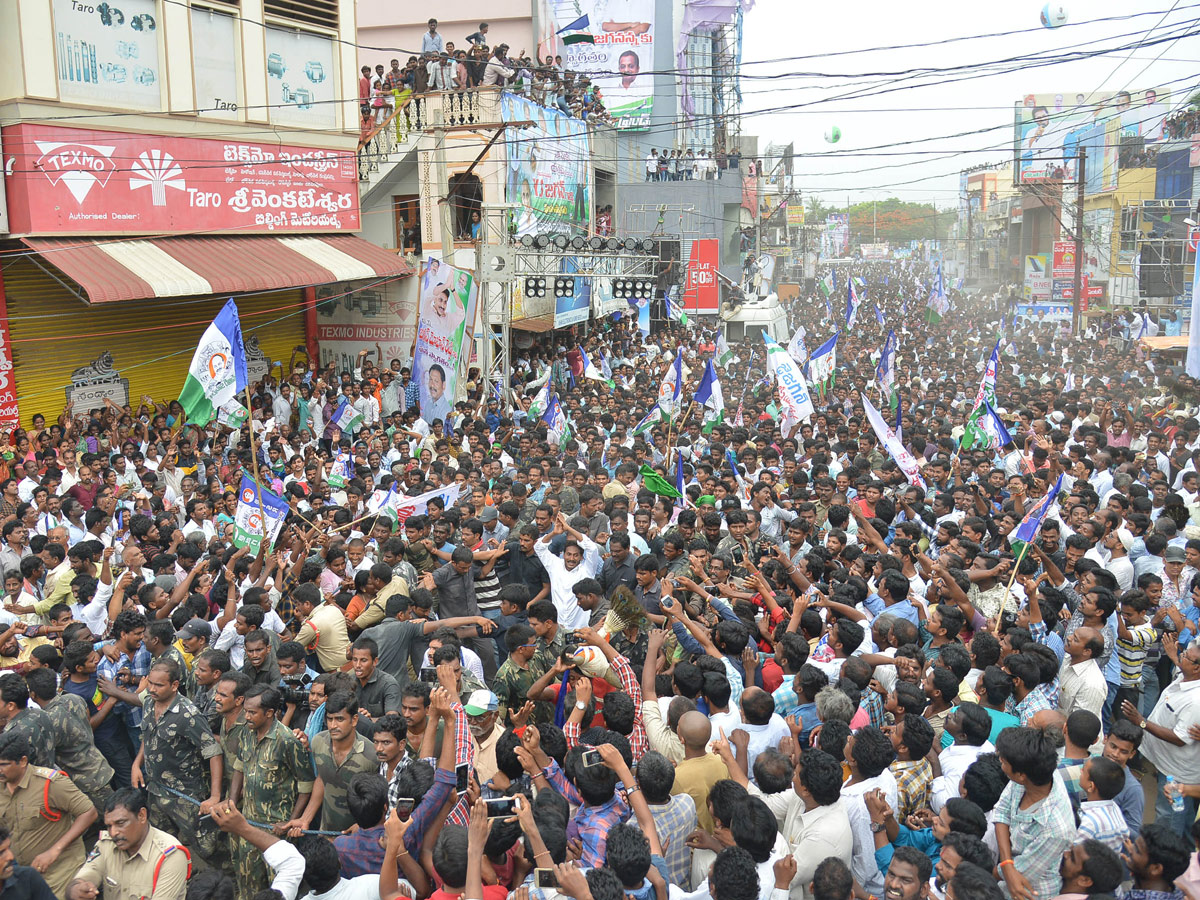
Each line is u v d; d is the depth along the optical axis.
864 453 15.01
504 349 21.83
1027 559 8.86
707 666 6.29
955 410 19.12
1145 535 9.98
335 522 10.51
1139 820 5.70
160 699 6.33
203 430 16.22
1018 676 6.64
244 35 19.44
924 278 79.50
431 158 24.03
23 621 8.47
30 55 15.21
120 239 17.28
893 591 8.20
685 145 53.69
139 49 17.23
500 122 24.81
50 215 15.78
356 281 23.81
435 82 25.30
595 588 7.86
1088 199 44.66
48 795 5.73
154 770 6.36
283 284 19.00
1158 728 6.79
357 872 5.19
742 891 4.30
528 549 9.60
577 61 45.62
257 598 8.24
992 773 5.54
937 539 10.06
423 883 5.14
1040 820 5.12
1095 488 12.91
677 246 38.91
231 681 6.32
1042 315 46.78
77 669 7.36
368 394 20.28
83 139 16.27
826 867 4.45
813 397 22.22
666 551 9.09
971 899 4.18
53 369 17.16
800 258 93.50
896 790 5.42
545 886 4.39
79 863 5.89
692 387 22.67
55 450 13.59
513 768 5.60
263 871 6.02
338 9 21.59
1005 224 65.06
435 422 17.12
